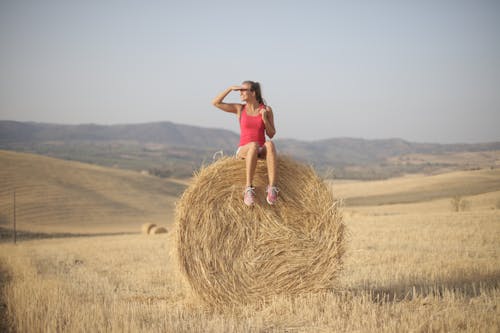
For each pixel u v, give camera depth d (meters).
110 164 182.50
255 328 5.52
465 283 7.83
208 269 6.77
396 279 8.47
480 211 28.92
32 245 26.16
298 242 6.82
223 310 6.61
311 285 6.75
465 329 5.29
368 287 7.83
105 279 9.67
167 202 73.69
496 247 13.23
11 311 6.50
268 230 6.88
